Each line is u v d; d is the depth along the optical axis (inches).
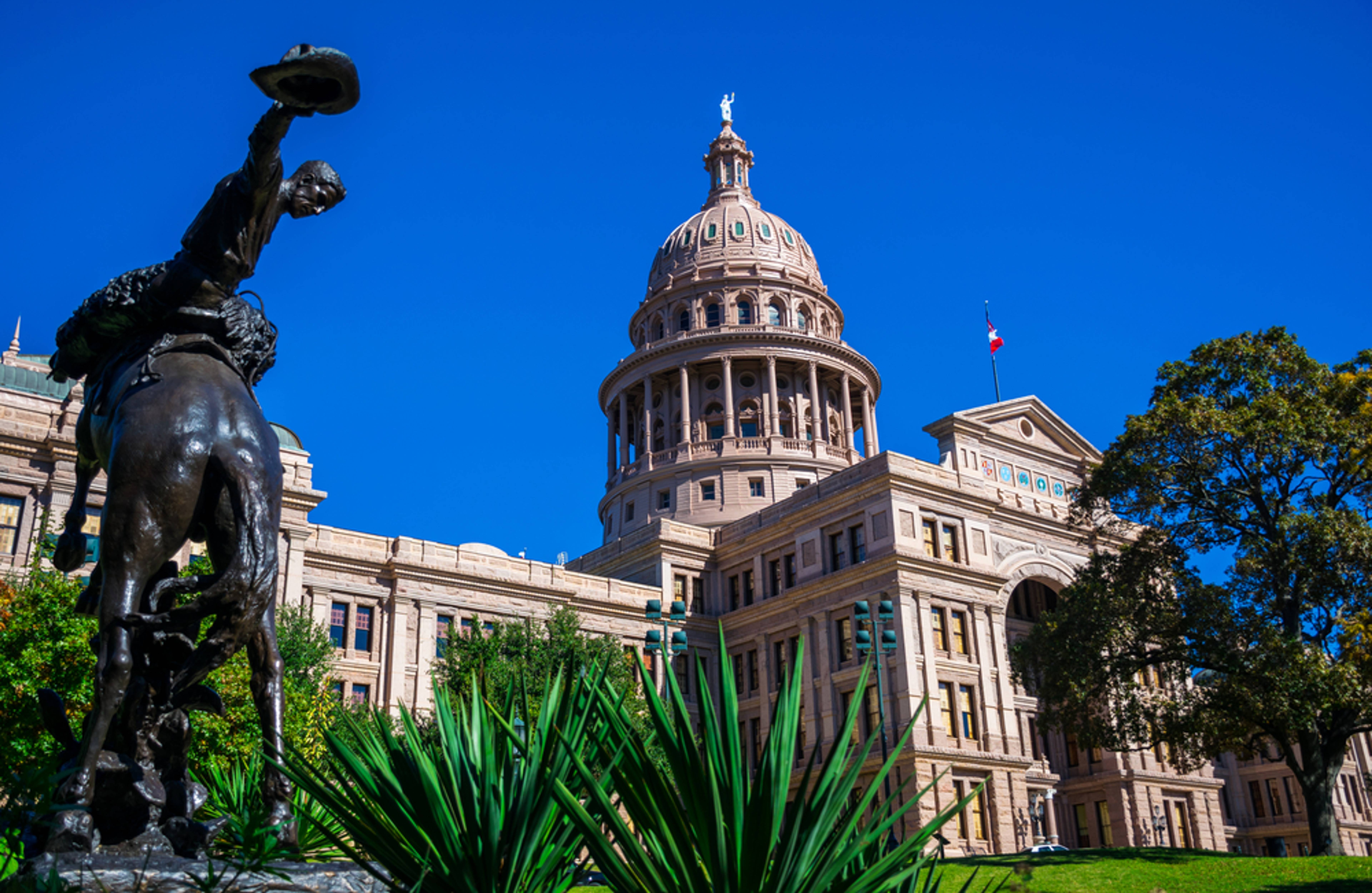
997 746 2468.0
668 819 262.5
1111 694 1819.6
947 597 2541.8
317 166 351.9
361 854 314.7
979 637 2561.5
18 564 1822.1
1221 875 1379.2
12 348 2475.4
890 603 1413.6
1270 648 1542.8
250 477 308.7
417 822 270.7
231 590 293.7
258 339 345.1
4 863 206.5
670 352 3789.4
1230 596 1643.7
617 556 3125.0
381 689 2417.6
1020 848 2385.6
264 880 257.1
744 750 267.0
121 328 335.9
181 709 304.3
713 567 3038.9
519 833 274.4
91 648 1017.5
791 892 251.8
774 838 255.8
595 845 255.3
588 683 311.0
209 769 366.0
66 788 263.4
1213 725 1691.7
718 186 4500.5
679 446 3663.9
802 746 2559.1
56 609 1111.6
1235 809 3727.9
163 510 299.4
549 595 2704.2
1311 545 1573.6
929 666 2421.3
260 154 311.3
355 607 2449.6
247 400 327.3
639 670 276.7
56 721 294.4
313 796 288.7
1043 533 2859.3
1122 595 1766.7
